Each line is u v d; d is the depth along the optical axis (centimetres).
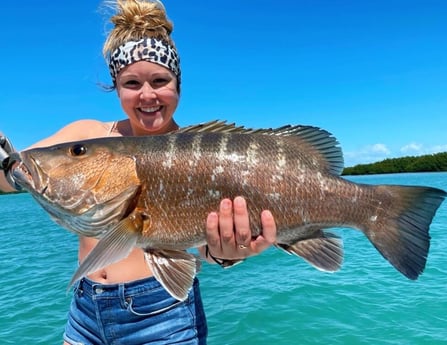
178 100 84
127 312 80
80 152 67
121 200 66
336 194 67
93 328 82
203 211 65
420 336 146
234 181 65
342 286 205
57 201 67
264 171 66
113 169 66
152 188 66
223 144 66
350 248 318
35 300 213
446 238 338
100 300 81
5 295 226
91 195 66
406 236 68
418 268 66
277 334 153
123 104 81
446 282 206
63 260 325
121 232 63
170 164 66
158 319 80
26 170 66
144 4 81
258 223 66
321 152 69
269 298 191
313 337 149
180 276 67
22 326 175
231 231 65
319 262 68
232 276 236
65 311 193
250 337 152
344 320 163
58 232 514
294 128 69
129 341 81
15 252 373
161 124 81
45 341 159
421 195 68
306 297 190
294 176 66
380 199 69
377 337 147
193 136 67
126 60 79
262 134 68
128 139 68
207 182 65
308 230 68
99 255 60
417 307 173
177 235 66
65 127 88
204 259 82
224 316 172
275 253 299
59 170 67
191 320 83
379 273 229
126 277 80
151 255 67
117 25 81
